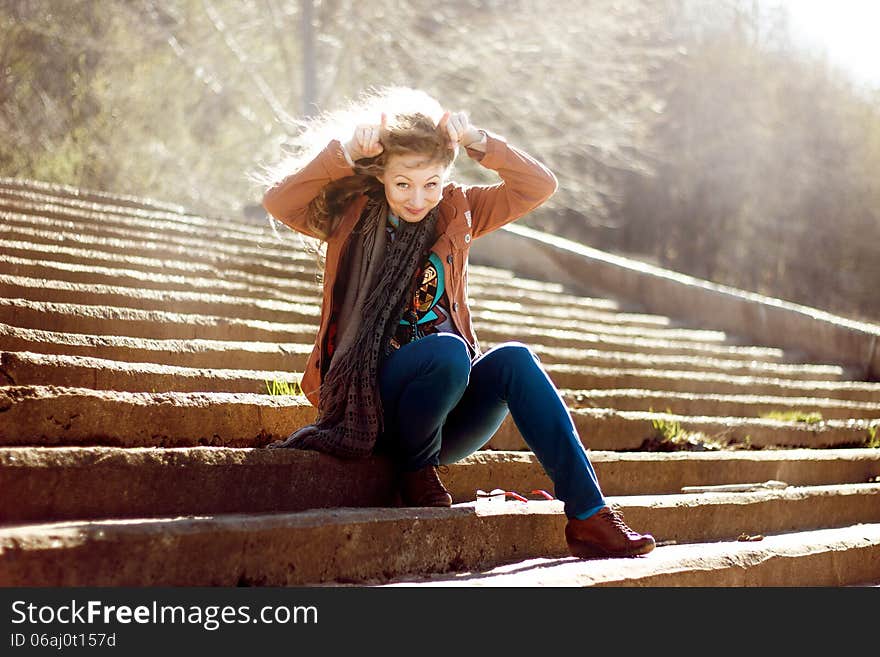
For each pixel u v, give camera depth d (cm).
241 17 2556
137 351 549
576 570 373
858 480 732
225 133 2544
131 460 349
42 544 280
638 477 580
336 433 402
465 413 417
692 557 415
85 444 398
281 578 335
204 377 516
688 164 3291
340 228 412
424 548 383
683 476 607
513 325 963
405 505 425
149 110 2436
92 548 289
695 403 827
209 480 369
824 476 703
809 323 1173
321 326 414
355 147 389
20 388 383
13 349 492
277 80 2577
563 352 891
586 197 2836
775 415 851
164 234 1020
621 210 3266
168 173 2414
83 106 2344
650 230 3322
